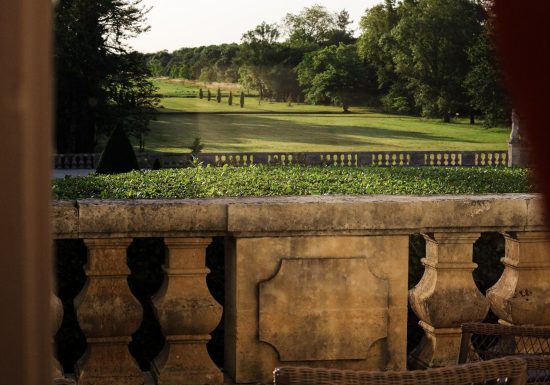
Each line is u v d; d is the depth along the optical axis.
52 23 1.20
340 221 4.49
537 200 1.00
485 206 4.61
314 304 4.54
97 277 4.33
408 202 4.55
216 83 97.25
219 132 96.31
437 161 72.00
